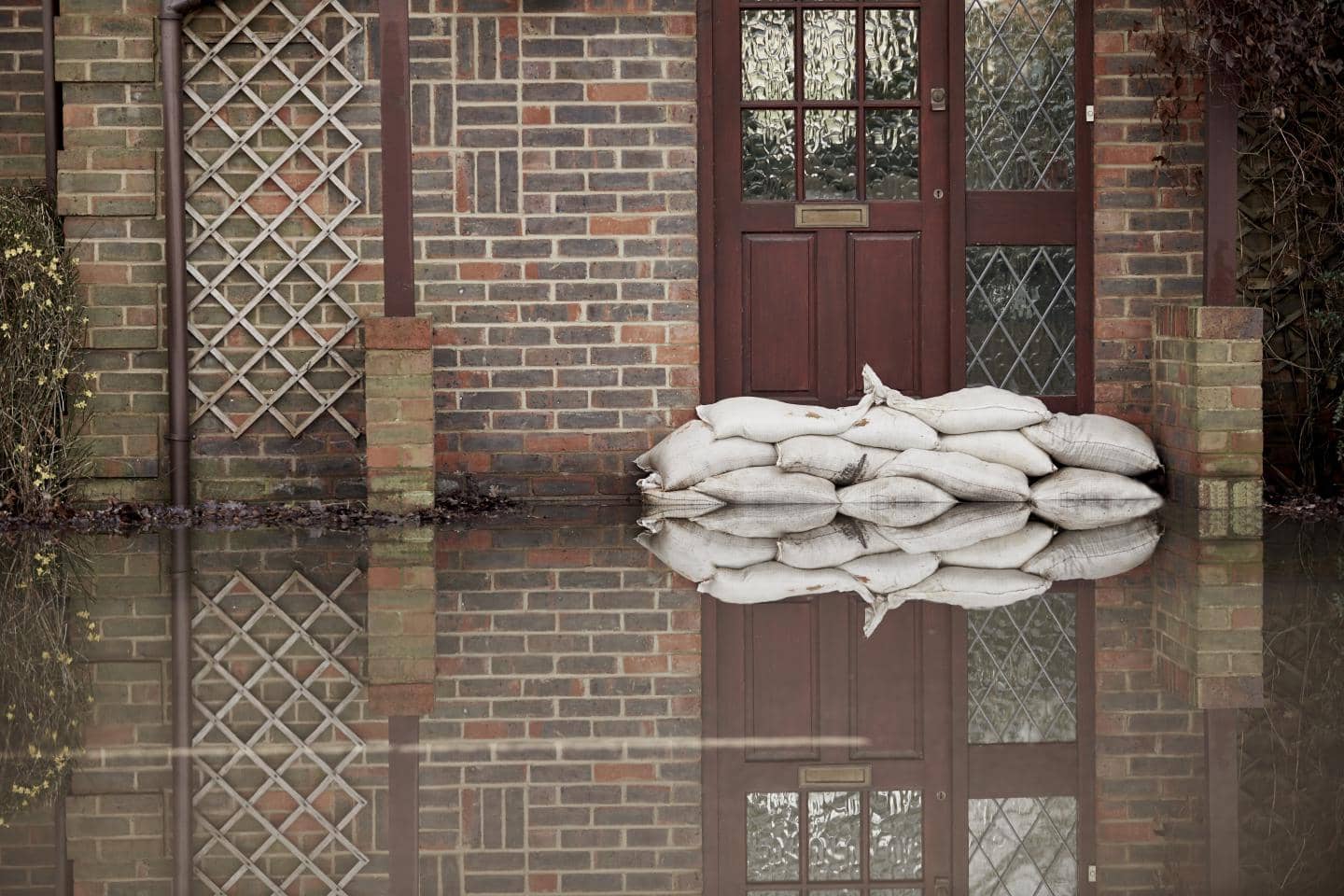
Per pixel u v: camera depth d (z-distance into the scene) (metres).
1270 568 6.93
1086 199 9.38
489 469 9.12
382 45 8.58
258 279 8.87
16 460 8.75
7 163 9.62
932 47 9.32
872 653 5.56
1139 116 9.32
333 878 3.54
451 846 3.75
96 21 8.74
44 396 8.70
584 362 9.11
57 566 7.29
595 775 4.29
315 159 8.84
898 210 9.39
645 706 4.97
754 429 8.74
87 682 5.23
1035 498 8.85
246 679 5.29
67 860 3.64
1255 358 8.70
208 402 8.89
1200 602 6.25
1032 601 6.30
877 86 9.33
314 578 6.98
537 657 5.57
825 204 9.34
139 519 8.73
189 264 8.84
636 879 3.57
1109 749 4.46
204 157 8.82
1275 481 9.58
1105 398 9.41
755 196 9.34
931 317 9.42
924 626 5.91
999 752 4.46
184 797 4.09
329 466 8.98
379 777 4.26
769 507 8.82
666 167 9.05
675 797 4.12
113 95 8.79
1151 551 7.41
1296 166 9.27
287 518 8.70
